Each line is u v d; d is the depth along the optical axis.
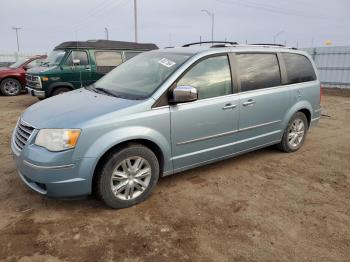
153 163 3.69
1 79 12.59
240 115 4.43
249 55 4.67
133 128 3.43
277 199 3.90
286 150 5.48
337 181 4.48
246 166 4.92
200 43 4.98
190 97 3.61
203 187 4.17
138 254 2.86
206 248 2.96
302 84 5.43
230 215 3.51
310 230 3.28
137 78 4.14
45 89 9.47
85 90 4.43
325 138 6.63
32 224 3.26
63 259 2.77
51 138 3.16
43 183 3.17
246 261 2.80
